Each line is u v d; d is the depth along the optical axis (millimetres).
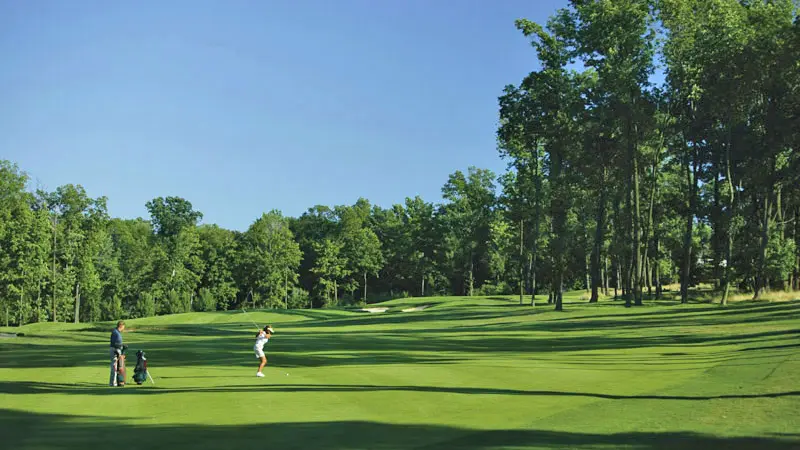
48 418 13734
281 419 13305
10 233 81438
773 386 15211
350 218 125000
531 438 11070
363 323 60469
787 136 50406
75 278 90938
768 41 48000
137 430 12414
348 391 16781
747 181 58188
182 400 15891
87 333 55719
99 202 92875
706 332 32000
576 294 88938
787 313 37344
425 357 25141
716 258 63594
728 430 11078
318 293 122438
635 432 11305
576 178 59531
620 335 33844
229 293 116875
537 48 57250
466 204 118375
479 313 62500
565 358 23984
